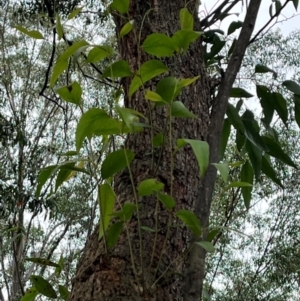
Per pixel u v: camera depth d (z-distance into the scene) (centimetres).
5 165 548
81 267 93
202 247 80
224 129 149
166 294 87
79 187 569
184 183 99
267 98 153
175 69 108
